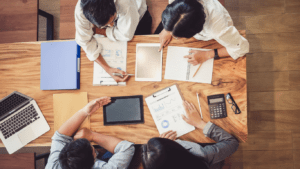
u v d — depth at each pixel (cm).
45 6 218
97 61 130
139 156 137
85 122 129
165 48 128
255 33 194
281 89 188
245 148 186
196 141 123
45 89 133
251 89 191
